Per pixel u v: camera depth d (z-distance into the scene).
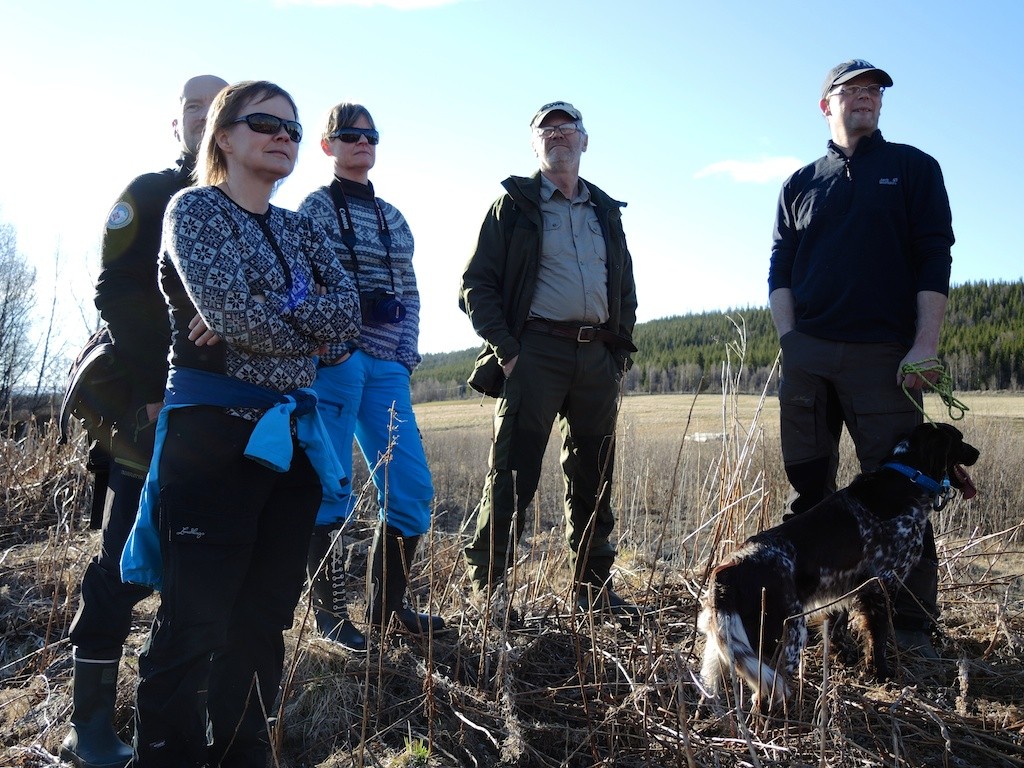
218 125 2.42
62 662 3.40
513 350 3.99
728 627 3.13
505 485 4.07
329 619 3.66
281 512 2.49
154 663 2.31
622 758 2.79
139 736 2.32
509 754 2.81
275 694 2.55
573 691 3.25
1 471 6.09
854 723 3.09
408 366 3.89
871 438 3.92
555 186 4.15
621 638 3.69
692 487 6.42
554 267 4.07
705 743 2.75
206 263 2.23
